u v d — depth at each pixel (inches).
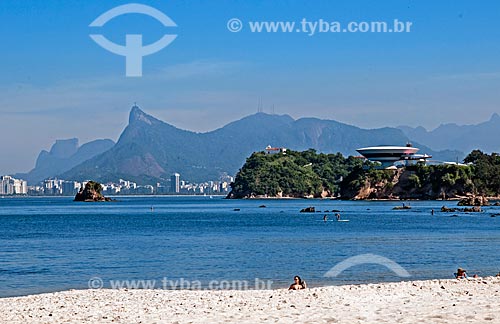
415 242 3373.5
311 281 1872.5
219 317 1027.3
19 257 2699.3
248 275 2048.5
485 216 6456.7
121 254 2802.7
